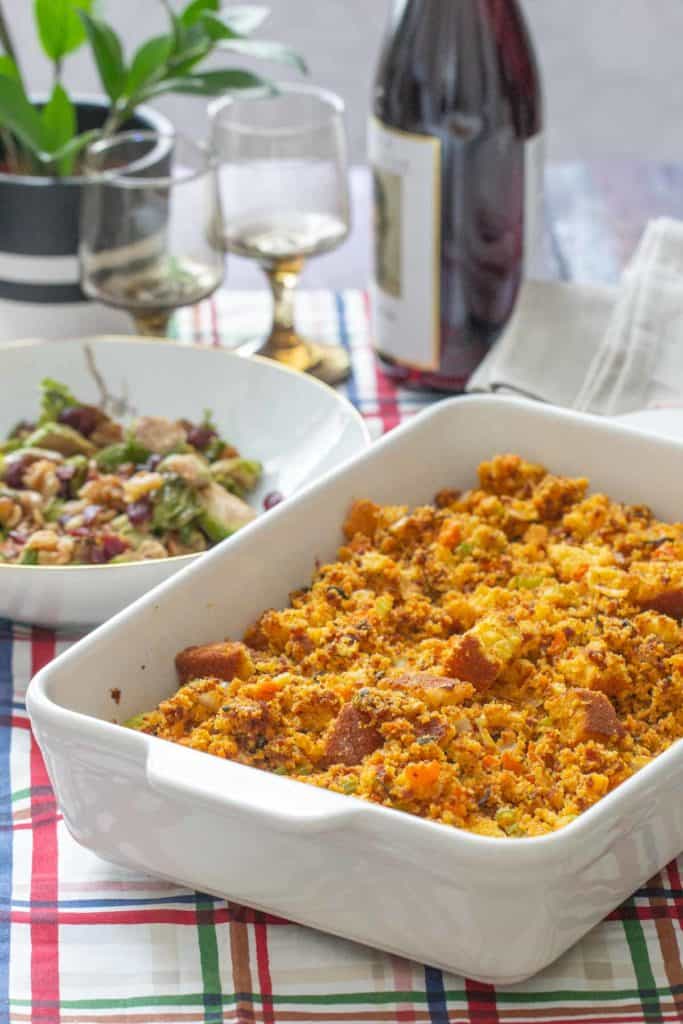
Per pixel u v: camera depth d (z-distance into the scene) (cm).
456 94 106
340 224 112
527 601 87
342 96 201
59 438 103
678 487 92
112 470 102
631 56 212
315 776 79
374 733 80
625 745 81
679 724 83
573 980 79
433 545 90
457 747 80
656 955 80
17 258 112
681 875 83
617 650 85
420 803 78
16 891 83
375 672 83
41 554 95
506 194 108
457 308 110
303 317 118
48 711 77
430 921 75
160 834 78
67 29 113
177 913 82
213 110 115
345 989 79
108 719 82
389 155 108
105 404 107
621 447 93
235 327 118
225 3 206
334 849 74
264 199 111
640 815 75
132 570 90
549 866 72
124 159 114
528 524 92
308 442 102
